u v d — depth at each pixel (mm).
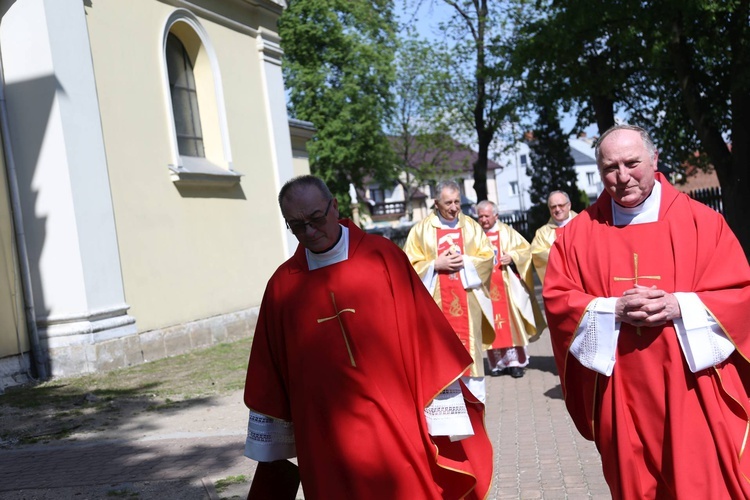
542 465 5445
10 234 9883
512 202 78812
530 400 7723
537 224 36469
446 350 3266
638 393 3176
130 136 11234
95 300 10102
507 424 6773
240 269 13617
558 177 39938
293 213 3203
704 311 3057
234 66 14117
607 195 3406
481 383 7297
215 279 12859
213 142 13469
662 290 3195
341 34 34812
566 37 20281
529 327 8992
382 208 74312
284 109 15617
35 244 10008
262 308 3436
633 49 21469
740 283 3150
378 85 36406
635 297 3064
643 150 3146
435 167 55594
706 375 3109
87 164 10219
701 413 3090
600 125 26250
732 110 19828
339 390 3152
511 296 8930
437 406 3271
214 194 13133
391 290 3283
